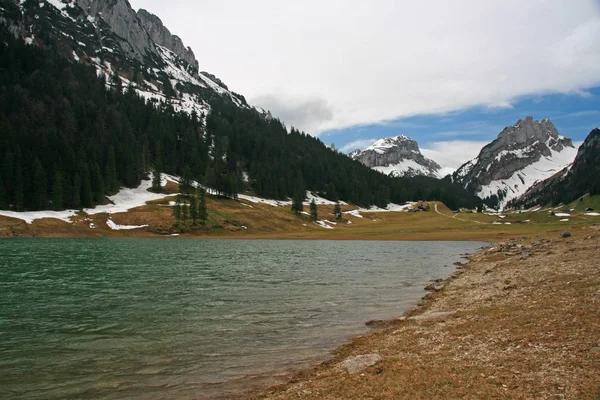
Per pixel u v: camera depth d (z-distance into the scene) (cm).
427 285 3600
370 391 1259
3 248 6694
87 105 19788
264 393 1362
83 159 13662
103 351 1805
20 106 16425
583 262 3309
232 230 13075
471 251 7569
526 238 7881
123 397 1344
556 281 2673
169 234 11875
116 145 16400
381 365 1486
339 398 1233
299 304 2830
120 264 4928
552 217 17938
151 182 17025
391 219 19700
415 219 19162
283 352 1811
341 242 10394
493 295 2661
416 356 1569
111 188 14625
